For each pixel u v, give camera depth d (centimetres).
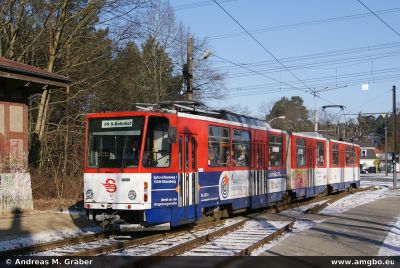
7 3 2519
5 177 1886
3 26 2612
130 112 1316
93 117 1353
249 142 1834
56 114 3212
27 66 1947
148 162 1293
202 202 1475
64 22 2697
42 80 1923
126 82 3572
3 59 1905
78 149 2852
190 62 2491
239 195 1733
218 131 1592
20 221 1647
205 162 1499
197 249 1139
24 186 1955
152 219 1283
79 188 2547
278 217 1844
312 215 1902
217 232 1360
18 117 1969
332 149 3016
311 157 2600
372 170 10162
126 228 1282
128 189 1281
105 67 3194
